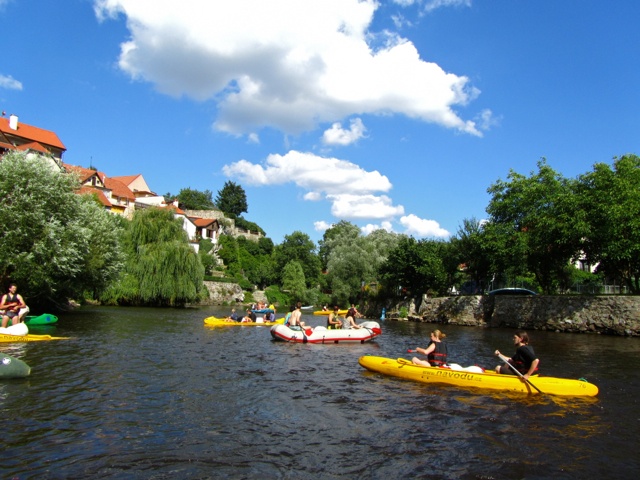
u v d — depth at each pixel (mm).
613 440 7133
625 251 25062
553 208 30656
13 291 16234
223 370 11945
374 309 49031
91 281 29047
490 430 7504
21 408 7969
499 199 37688
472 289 49594
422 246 43938
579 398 9719
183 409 8203
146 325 23734
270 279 76625
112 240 30016
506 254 33938
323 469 5797
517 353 10820
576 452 6609
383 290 48281
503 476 5750
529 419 8148
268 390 9852
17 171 21500
